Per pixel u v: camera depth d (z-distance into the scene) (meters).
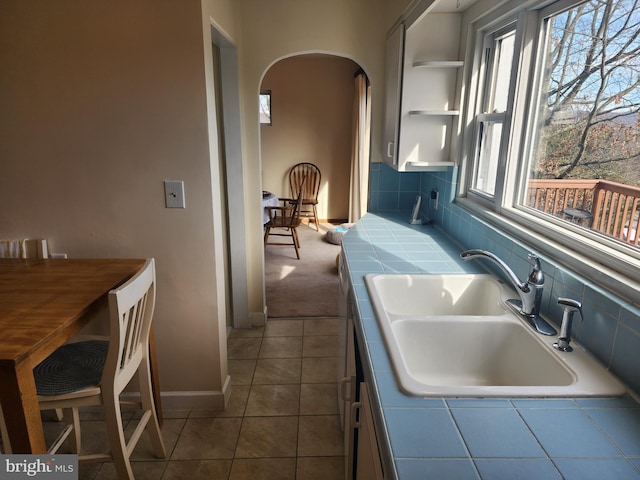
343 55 2.75
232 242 2.96
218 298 2.12
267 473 1.84
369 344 1.16
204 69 1.84
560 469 0.74
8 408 1.24
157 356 2.19
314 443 2.01
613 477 0.72
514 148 1.78
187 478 1.82
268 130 6.11
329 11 2.67
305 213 6.45
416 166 2.35
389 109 2.61
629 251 1.15
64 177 1.96
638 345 0.95
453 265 1.83
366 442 1.09
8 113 1.89
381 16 2.69
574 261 1.26
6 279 1.74
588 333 1.13
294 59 5.86
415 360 1.33
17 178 1.97
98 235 2.03
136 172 1.96
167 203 1.99
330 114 6.06
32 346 1.25
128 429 2.11
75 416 1.86
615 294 1.07
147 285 1.68
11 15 1.79
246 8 2.63
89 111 1.89
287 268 4.43
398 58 2.30
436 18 2.22
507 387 0.96
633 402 0.92
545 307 1.36
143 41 1.81
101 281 1.73
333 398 2.35
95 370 1.66
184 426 2.12
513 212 1.74
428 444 0.79
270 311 3.42
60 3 1.78
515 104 1.73
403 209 3.01
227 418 2.19
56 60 1.83
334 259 4.75
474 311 1.69
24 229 2.03
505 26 1.90
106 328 2.12
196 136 1.91
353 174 5.77
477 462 0.75
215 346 2.18
